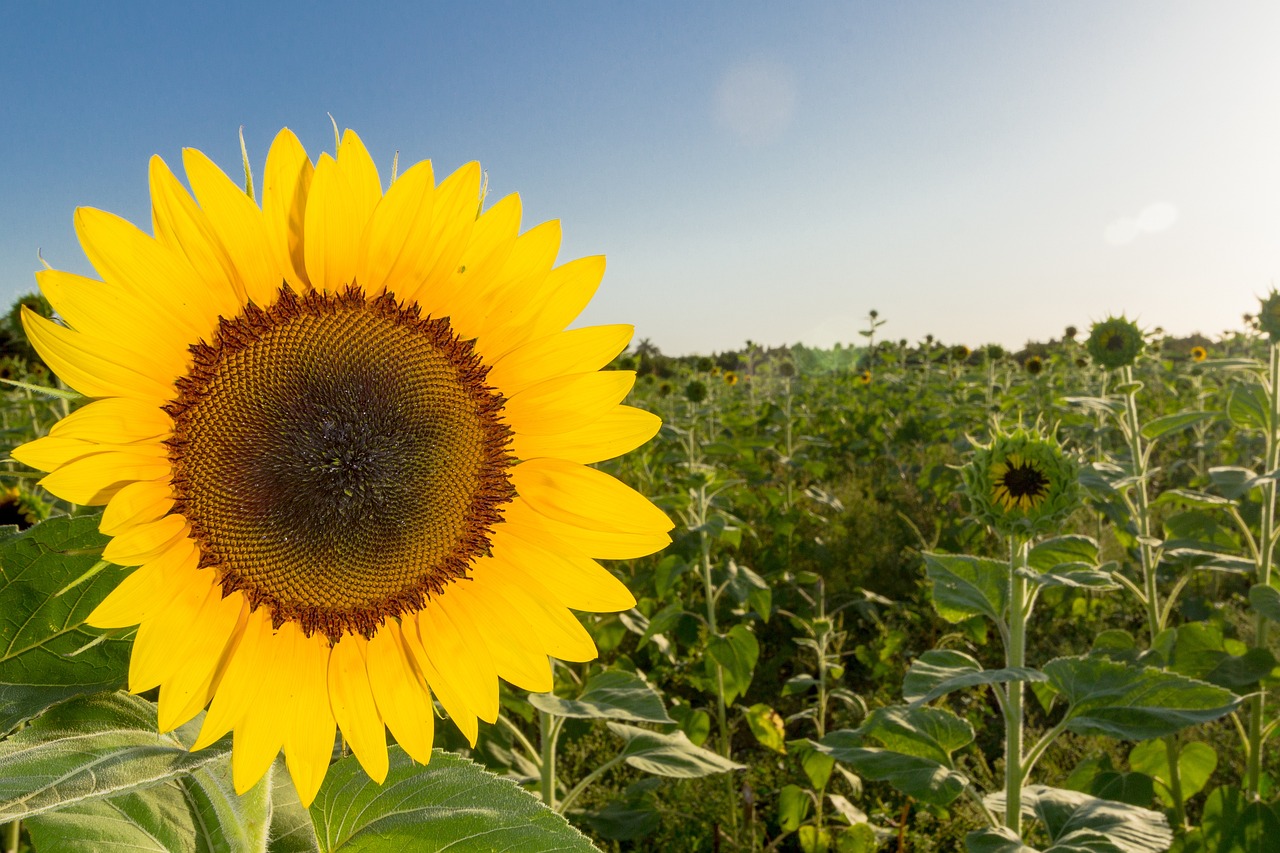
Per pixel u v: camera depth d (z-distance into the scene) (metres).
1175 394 2.94
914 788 0.68
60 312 0.30
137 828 0.29
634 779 1.01
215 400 0.33
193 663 0.33
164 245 0.32
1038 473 0.73
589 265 0.38
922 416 3.30
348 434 0.35
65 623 0.30
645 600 1.44
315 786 0.33
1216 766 1.03
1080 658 0.72
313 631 0.35
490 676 0.39
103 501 0.31
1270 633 1.17
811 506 2.27
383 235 0.36
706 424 3.02
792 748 1.05
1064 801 0.72
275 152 0.34
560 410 0.39
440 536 0.37
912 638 1.49
